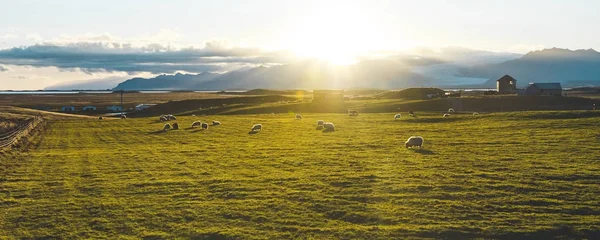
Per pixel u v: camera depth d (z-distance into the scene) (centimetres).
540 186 3447
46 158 5381
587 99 13738
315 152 5359
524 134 6438
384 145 5841
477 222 2748
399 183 3638
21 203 3309
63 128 9625
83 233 2709
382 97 18412
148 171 4416
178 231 2705
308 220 2841
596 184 3469
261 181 3822
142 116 16700
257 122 9688
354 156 5006
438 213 2911
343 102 15225
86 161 5119
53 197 3469
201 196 3400
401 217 2853
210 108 15588
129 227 2788
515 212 2908
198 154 5447
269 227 2742
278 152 5425
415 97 17750
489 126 7569
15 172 4475
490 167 4191
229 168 4466
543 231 2602
